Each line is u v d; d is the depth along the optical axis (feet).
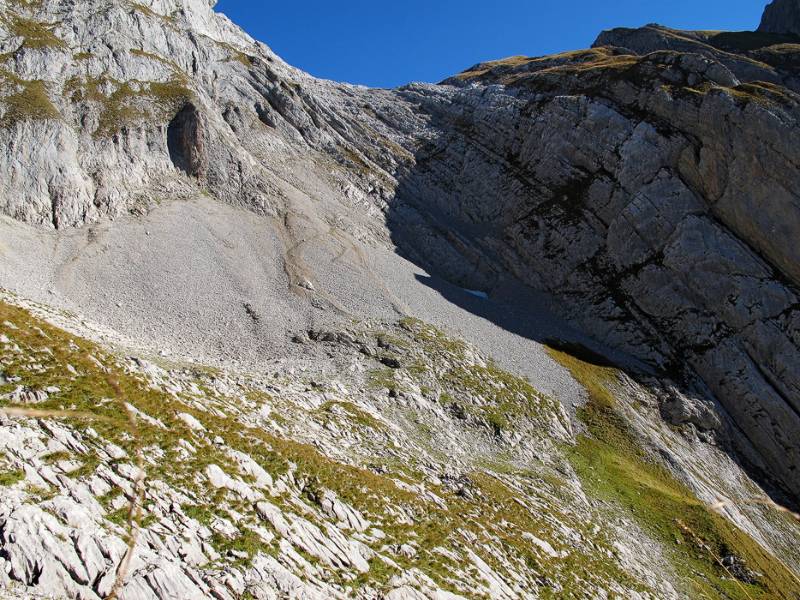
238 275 236.84
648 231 305.32
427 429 162.30
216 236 258.37
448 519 102.01
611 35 585.63
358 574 72.64
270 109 383.45
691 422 234.58
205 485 73.46
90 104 272.10
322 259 271.08
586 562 115.75
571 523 134.62
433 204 389.60
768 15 567.18
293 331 209.15
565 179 355.15
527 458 171.42
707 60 336.70
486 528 107.34
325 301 235.40
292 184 333.62
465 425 176.14
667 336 278.05
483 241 357.41
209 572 59.47
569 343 275.39
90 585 51.67
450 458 149.07
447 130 445.78
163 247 234.58
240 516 70.69
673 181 308.60
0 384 74.90
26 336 91.35
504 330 263.90
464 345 225.35
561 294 317.83
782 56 447.83
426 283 289.53
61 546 52.49
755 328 259.19
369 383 177.58
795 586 147.13
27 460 61.16
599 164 344.08
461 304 278.67
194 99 313.32
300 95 419.74
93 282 199.11
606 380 246.47
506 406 193.57
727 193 289.33
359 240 309.01
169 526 62.95
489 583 85.66
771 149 275.80
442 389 189.57
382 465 120.16
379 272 278.05
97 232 226.79
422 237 348.18
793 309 256.52
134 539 57.67
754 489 217.36
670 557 143.23
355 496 92.38
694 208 300.20
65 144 242.78
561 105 372.58
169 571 56.29
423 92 516.32
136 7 347.77
